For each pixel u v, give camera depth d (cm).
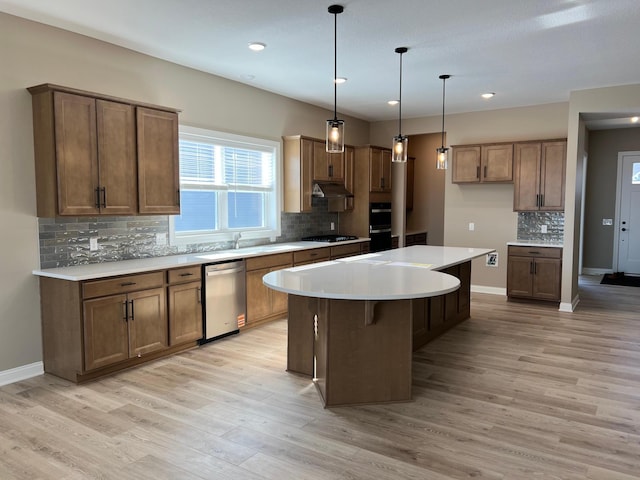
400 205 806
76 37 385
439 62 458
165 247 467
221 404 316
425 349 437
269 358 411
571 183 583
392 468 239
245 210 570
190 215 501
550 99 623
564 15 341
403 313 316
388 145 789
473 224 718
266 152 591
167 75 461
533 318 554
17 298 359
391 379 318
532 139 653
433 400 323
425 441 267
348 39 394
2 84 343
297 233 650
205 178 512
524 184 638
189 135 486
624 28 366
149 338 390
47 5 329
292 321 373
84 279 342
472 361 404
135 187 398
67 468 239
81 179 361
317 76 515
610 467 240
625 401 321
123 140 387
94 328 351
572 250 586
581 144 607
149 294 389
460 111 710
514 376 368
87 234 400
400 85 540
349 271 359
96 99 368
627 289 733
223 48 420
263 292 511
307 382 356
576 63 460
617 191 850
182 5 328
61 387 346
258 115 571
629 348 438
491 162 663
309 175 614
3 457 250
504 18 347
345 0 317
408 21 353
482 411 306
